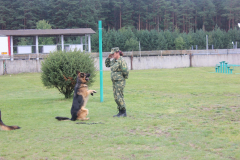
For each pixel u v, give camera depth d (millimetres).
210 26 90312
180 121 6680
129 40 59875
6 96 14281
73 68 11016
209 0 88875
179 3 91688
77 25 69188
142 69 39781
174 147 4637
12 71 31984
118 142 4918
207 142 4859
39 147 4742
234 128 5836
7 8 66375
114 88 7223
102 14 80812
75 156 4270
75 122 6723
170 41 66500
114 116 7375
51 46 37094
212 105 9094
